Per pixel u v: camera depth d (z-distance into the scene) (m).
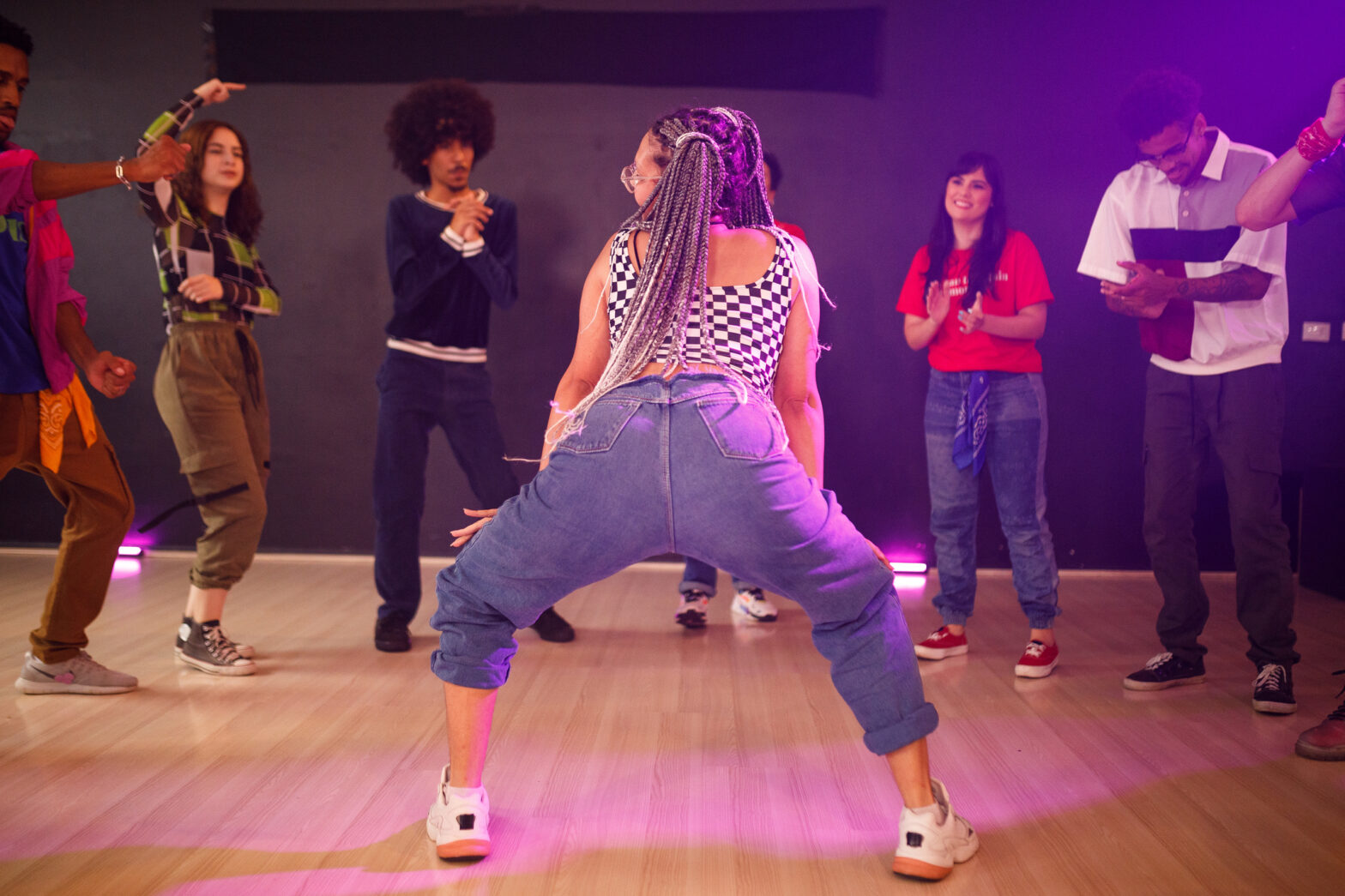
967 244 3.12
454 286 3.35
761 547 1.57
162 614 3.61
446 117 3.40
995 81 4.22
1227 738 2.43
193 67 4.38
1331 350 4.16
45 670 2.71
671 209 1.63
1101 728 2.51
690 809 2.04
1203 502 4.33
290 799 2.07
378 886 1.72
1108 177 4.21
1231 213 2.73
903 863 1.74
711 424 1.54
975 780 2.18
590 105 4.32
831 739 2.43
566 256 4.38
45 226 2.41
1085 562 4.35
